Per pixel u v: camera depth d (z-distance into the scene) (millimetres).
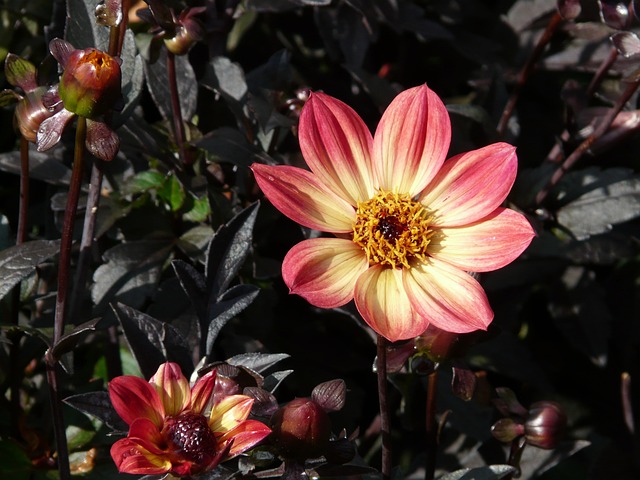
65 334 604
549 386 750
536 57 735
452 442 736
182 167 700
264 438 553
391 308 601
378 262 614
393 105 619
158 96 712
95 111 564
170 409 559
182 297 673
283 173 608
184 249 694
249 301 618
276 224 737
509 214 609
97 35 628
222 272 619
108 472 660
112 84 561
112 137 572
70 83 560
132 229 699
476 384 615
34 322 673
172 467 544
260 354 603
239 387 580
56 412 610
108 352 705
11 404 671
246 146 687
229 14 728
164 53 718
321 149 616
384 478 609
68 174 711
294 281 587
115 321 667
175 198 697
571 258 747
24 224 654
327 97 614
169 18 629
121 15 583
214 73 707
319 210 612
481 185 615
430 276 611
